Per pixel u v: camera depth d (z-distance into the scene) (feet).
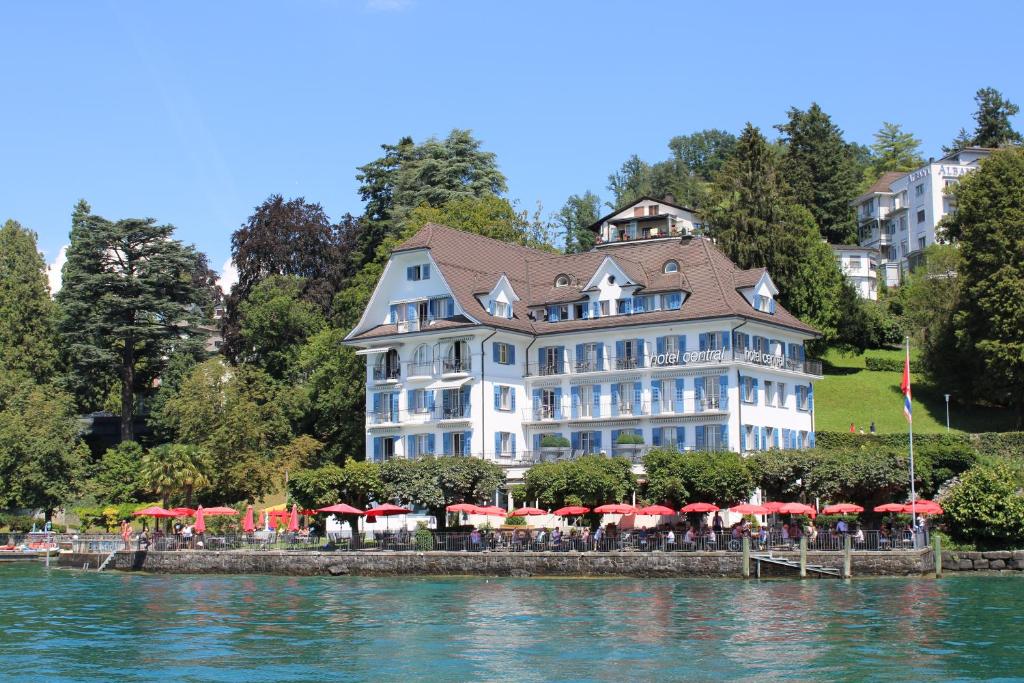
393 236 399.24
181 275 415.03
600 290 321.73
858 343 420.77
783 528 246.47
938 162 534.78
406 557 257.55
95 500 381.19
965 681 136.77
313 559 265.95
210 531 324.80
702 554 234.17
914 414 366.22
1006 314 331.98
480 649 160.86
